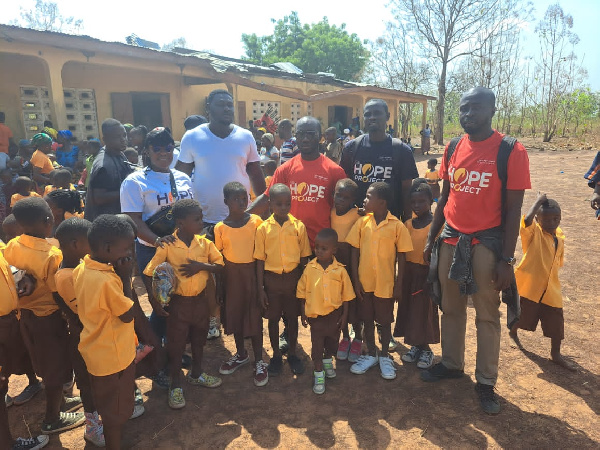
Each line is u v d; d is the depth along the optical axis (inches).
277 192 134.1
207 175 154.7
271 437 111.7
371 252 137.0
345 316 137.4
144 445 109.3
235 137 157.6
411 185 147.4
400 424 115.8
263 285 138.2
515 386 132.1
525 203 393.7
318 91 797.2
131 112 514.9
